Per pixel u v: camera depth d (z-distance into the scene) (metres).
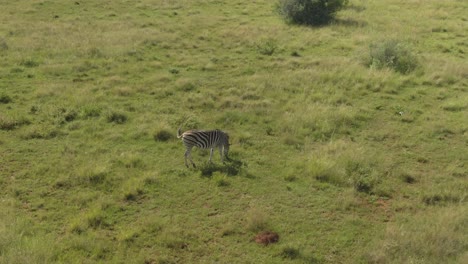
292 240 10.41
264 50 23.20
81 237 10.08
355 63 21.34
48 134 14.55
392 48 21.59
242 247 10.16
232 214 11.27
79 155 13.46
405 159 14.09
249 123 15.93
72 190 11.96
